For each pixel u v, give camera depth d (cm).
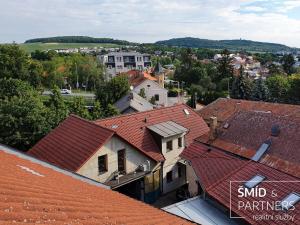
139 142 2777
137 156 2619
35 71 8188
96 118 4256
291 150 2019
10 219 595
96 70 10456
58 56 13462
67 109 3938
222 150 2373
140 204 1373
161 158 2775
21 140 3144
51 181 1127
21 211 657
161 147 2817
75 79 10519
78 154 2325
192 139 3119
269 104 4331
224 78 10825
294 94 7944
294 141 2066
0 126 3159
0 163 1079
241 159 2186
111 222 836
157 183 2800
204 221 1778
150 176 2703
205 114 4566
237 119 2591
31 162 1484
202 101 8288
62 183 1181
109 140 2392
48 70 9862
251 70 15738
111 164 2438
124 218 934
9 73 7644
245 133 2402
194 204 1970
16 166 1157
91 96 8494
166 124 3033
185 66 12925
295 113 3909
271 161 2023
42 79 9481
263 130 2320
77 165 2233
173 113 3316
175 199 2788
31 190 846
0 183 796
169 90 9562
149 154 2728
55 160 2369
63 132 2619
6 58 7650
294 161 1936
